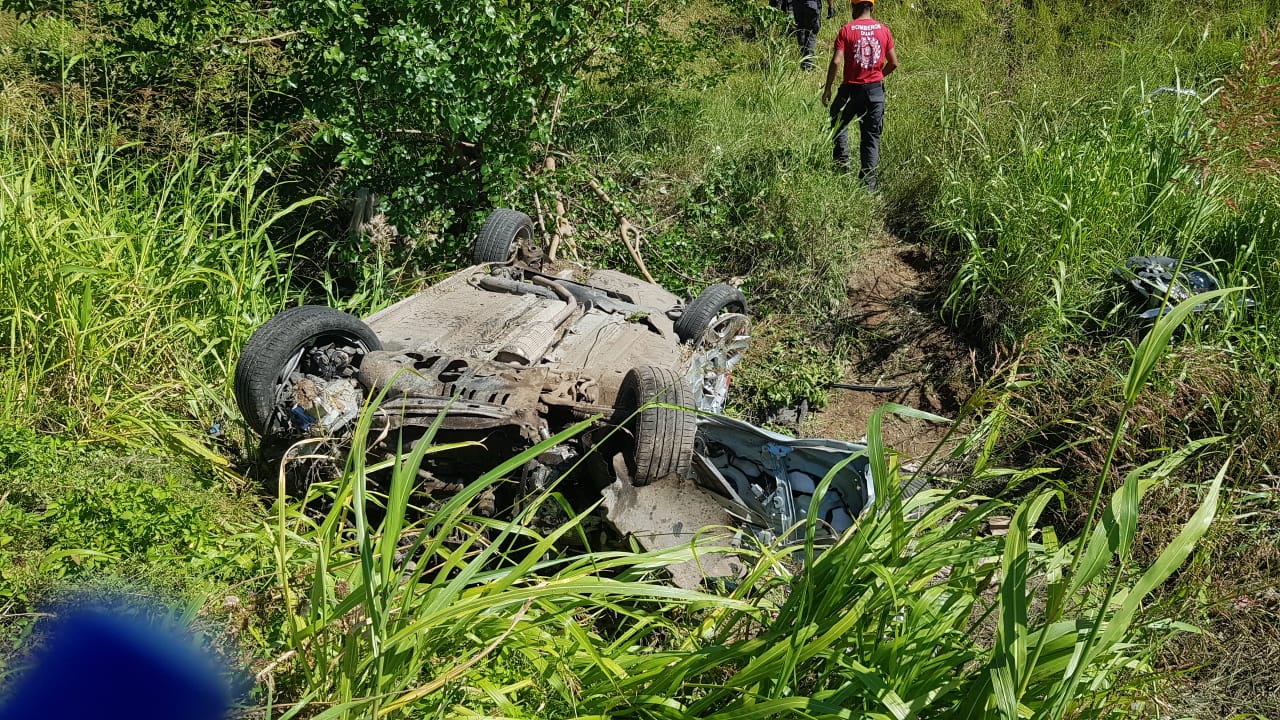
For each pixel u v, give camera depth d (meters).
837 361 7.45
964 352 7.26
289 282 6.72
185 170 6.74
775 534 4.60
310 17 6.50
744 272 8.31
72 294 5.06
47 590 2.99
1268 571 4.43
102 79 7.27
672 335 5.89
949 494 3.12
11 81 6.81
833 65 8.68
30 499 3.67
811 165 8.89
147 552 3.35
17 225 5.09
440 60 6.51
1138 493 2.38
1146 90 9.27
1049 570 2.92
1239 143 5.79
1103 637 2.36
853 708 2.70
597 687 2.86
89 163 6.14
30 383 4.74
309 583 3.12
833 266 7.96
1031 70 10.41
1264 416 5.11
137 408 4.99
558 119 8.67
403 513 2.60
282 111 7.55
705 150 9.23
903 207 9.08
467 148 7.50
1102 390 5.49
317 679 2.67
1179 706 3.84
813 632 2.62
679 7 9.48
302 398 4.48
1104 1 12.16
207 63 7.35
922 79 10.99
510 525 2.86
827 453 4.75
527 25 6.95
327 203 7.68
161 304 5.30
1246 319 6.08
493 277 6.08
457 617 2.67
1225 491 4.88
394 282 6.99
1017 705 2.37
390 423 4.34
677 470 4.30
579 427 2.80
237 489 4.59
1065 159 7.68
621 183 8.81
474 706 2.84
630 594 2.95
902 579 2.79
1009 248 7.23
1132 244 7.12
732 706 2.82
